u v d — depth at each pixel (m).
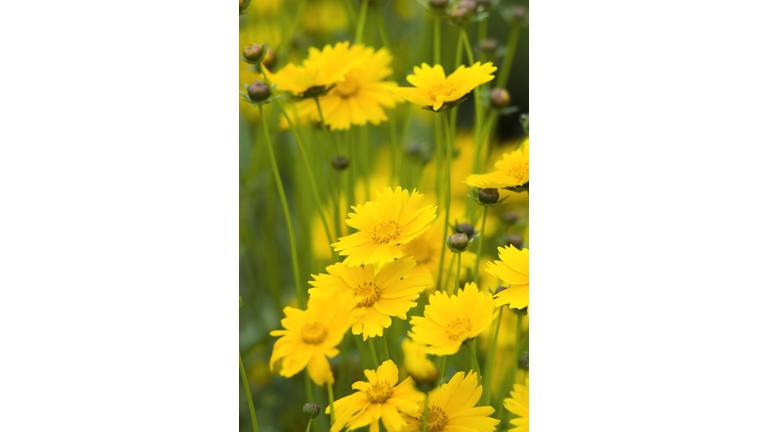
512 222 0.75
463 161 0.80
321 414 0.74
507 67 0.83
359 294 0.65
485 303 0.63
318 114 0.78
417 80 0.69
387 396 0.63
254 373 0.78
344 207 0.80
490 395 0.68
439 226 0.73
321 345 0.62
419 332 0.63
